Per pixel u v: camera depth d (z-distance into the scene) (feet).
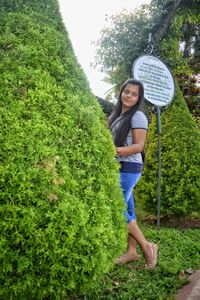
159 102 16.89
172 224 17.95
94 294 8.63
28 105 6.81
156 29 24.68
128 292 8.96
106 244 6.91
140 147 10.37
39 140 6.49
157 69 17.20
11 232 5.98
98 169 7.18
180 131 18.31
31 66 7.33
